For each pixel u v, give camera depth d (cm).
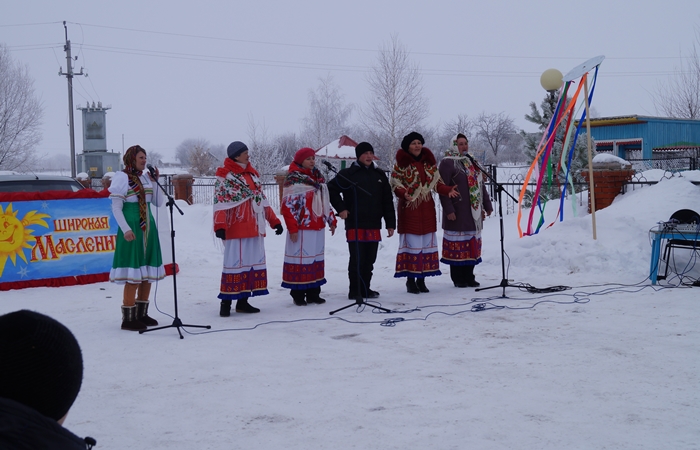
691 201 990
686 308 634
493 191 1343
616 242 907
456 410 379
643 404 379
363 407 390
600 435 335
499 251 1001
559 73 1287
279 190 1836
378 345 543
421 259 798
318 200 746
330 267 1079
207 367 492
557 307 675
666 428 342
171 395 428
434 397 404
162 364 504
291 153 4353
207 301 791
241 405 403
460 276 841
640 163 2283
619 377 431
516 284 830
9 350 120
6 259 920
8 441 115
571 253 914
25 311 127
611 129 2927
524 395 402
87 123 4034
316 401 404
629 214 1002
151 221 643
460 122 4809
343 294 823
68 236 962
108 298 838
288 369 478
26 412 120
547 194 1300
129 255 632
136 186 635
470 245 830
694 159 1755
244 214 695
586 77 949
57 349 124
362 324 630
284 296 817
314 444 338
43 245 944
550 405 382
